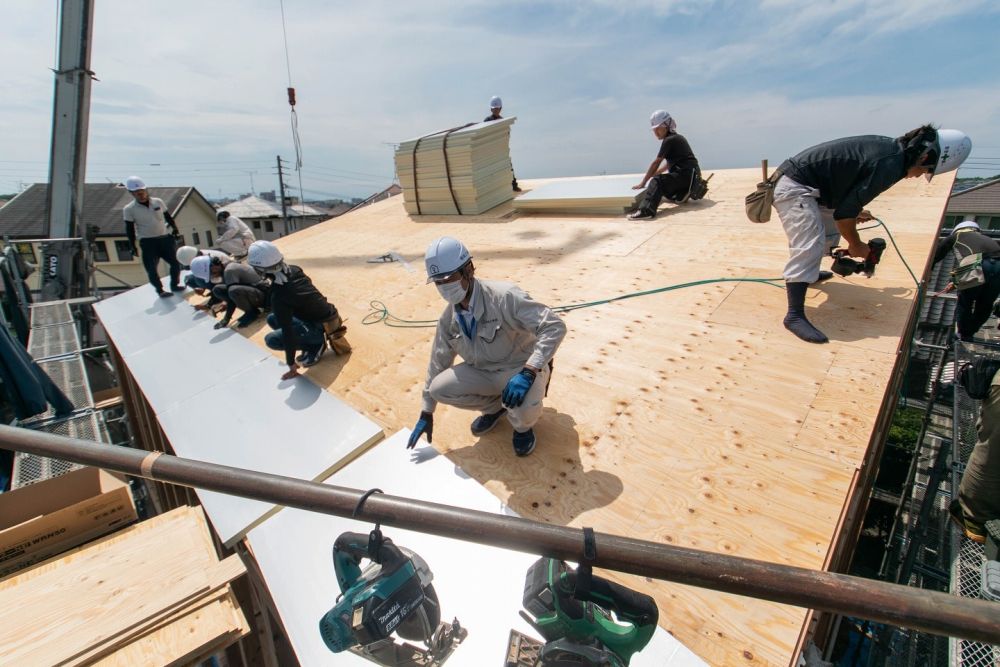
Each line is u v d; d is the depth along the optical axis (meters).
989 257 3.95
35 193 25.09
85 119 7.24
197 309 5.56
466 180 7.11
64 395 5.15
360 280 5.53
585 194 6.66
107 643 1.91
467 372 2.54
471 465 2.57
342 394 3.42
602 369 3.20
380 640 1.24
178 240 6.25
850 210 2.91
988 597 2.27
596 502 2.26
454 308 2.42
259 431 3.16
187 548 2.38
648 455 2.48
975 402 4.25
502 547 1.09
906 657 4.31
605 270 4.70
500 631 1.72
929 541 5.55
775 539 1.98
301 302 3.52
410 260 5.97
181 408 3.59
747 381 2.89
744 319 3.52
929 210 4.88
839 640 6.07
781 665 1.60
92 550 2.39
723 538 2.02
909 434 9.49
